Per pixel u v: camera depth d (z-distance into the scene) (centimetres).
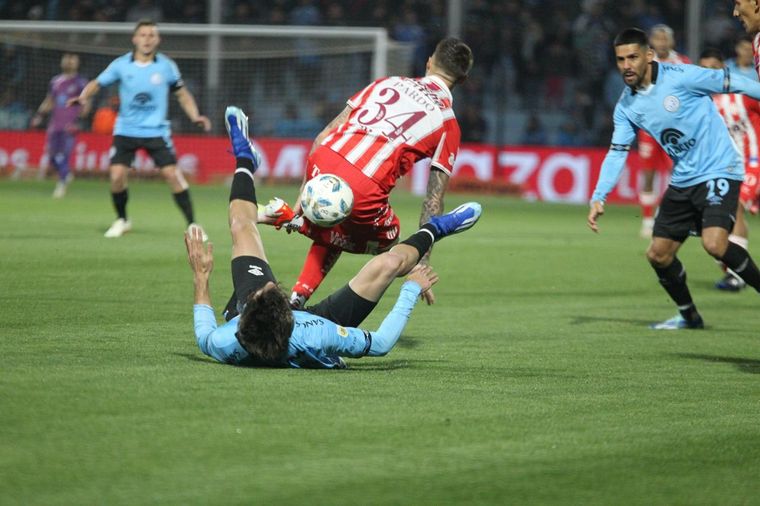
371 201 1572
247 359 1381
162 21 7088
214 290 2250
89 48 6544
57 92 4944
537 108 6738
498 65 6756
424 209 1623
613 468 1010
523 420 1175
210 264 1443
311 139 6462
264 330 1334
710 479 987
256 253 1463
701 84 1842
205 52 6762
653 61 1867
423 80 1656
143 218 4003
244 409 1162
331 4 7119
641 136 3884
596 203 1912
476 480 956
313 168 1602
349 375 1382
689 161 1884
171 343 1588
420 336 1812
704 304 2402
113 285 2230
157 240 3173
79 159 6384
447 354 1631
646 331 1973
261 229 3719
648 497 933
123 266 2545
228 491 901
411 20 6975
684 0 6725
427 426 1128
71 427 1066
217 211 4456
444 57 1662
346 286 1418
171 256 2778
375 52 5953
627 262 3098
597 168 5981
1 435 1030
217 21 6506
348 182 1559
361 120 1597
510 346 1739
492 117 6744
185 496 885
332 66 6831
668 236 1953
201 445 1024
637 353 1714
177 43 6850
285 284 2414
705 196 1872
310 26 6938
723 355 1717
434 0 7044
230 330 1368
